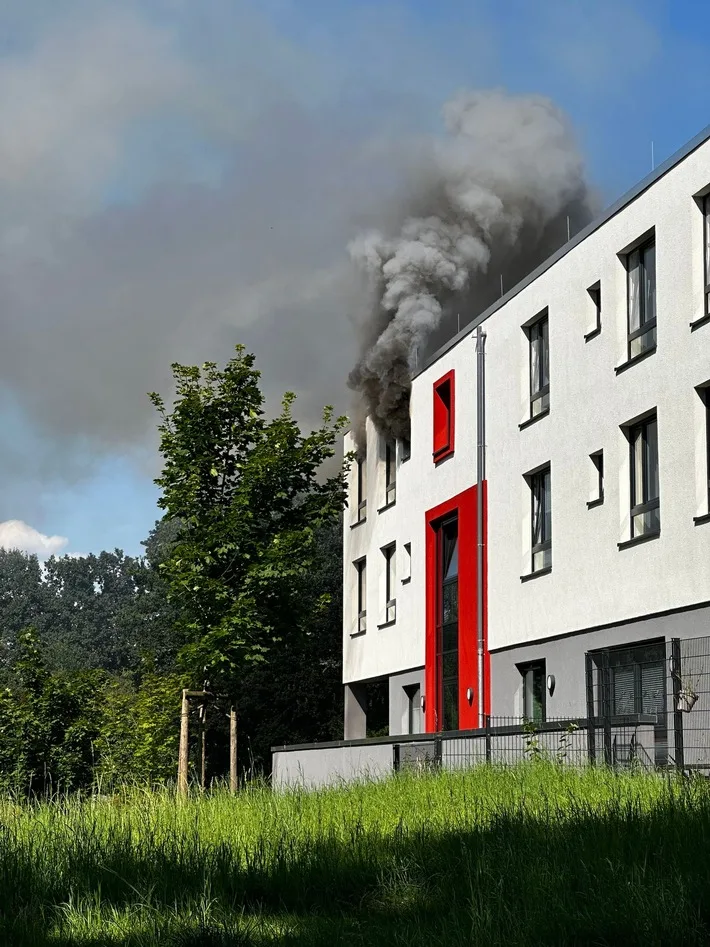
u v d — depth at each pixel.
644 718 13.83
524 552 22.70
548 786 10.98
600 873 6.03
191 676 19.91
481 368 25.03
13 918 5.89
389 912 6.08
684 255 17.78
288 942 5.44
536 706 22.22
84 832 8.45
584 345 20.72
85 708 23.41
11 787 21.56
